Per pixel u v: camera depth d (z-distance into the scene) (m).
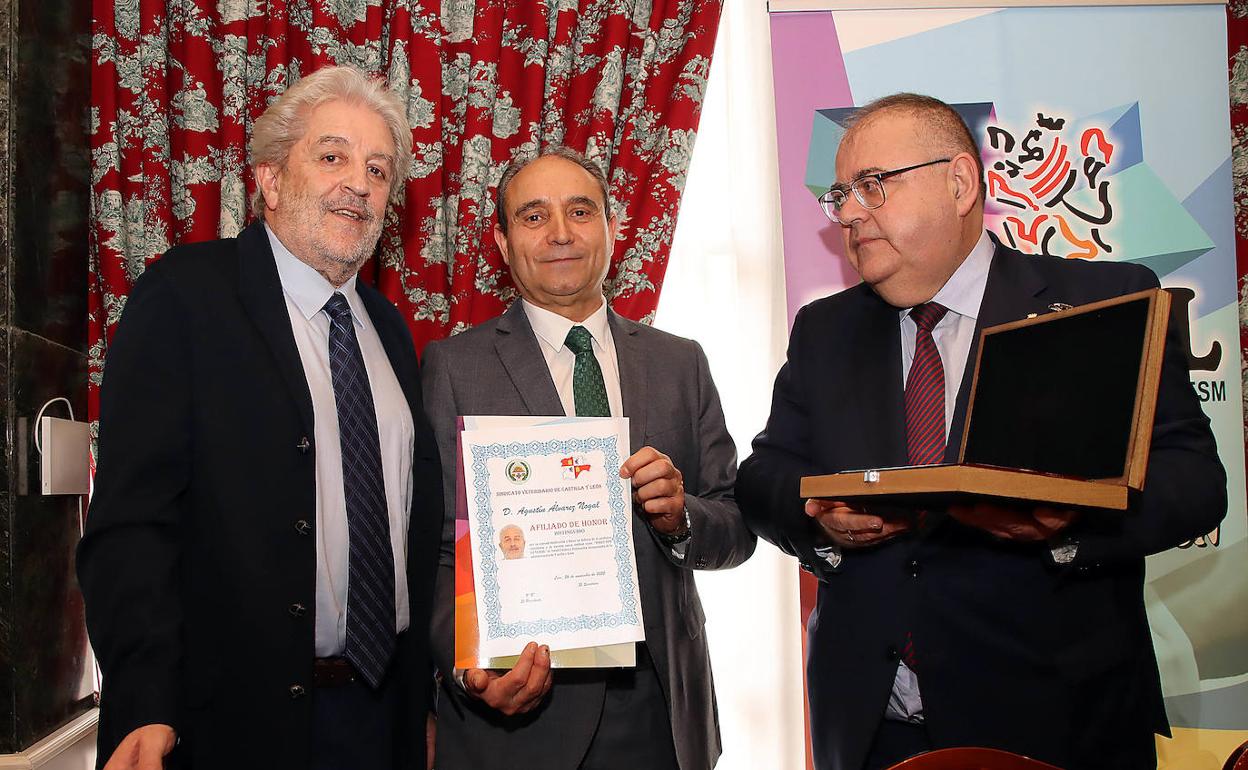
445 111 2.79
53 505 2.31
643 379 2.00
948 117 1.68
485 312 2.72
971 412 1.55
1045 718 1.49
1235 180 2.82
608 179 2.78
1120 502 1.23
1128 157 2.49
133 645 1.40
